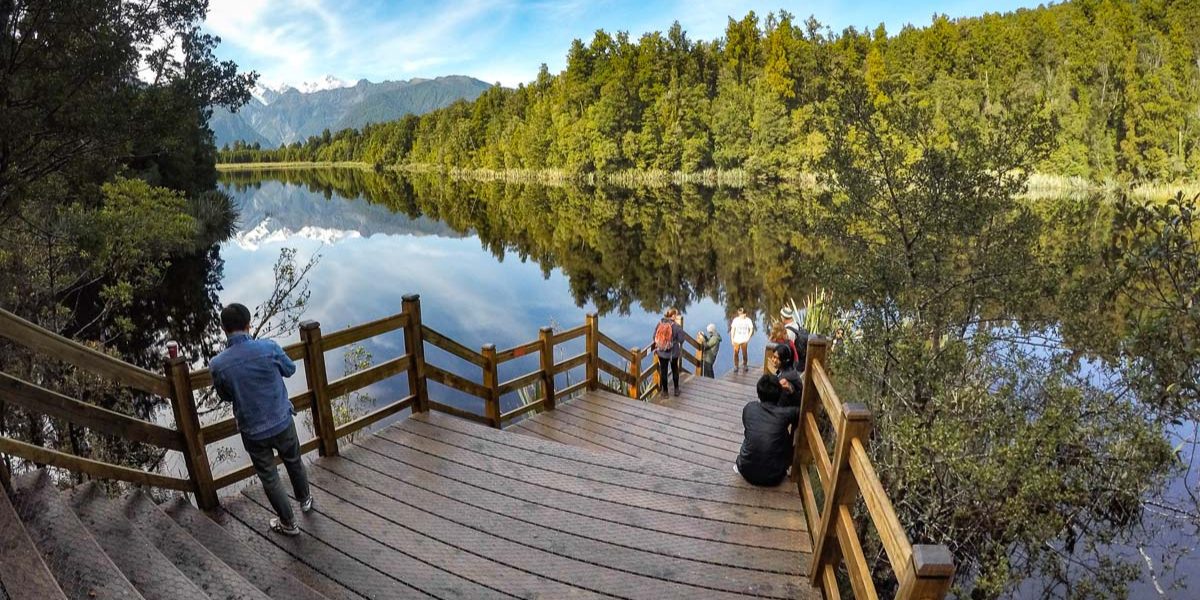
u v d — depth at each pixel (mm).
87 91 10680
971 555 5051
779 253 30062
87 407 3127
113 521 3049
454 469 4477
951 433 4504
